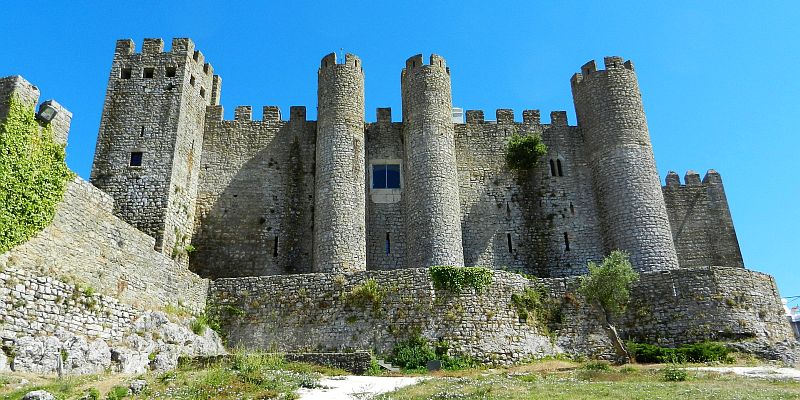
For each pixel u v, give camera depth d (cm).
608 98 3809
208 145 3838
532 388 1769
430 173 3516
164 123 3406
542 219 3822
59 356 1908
